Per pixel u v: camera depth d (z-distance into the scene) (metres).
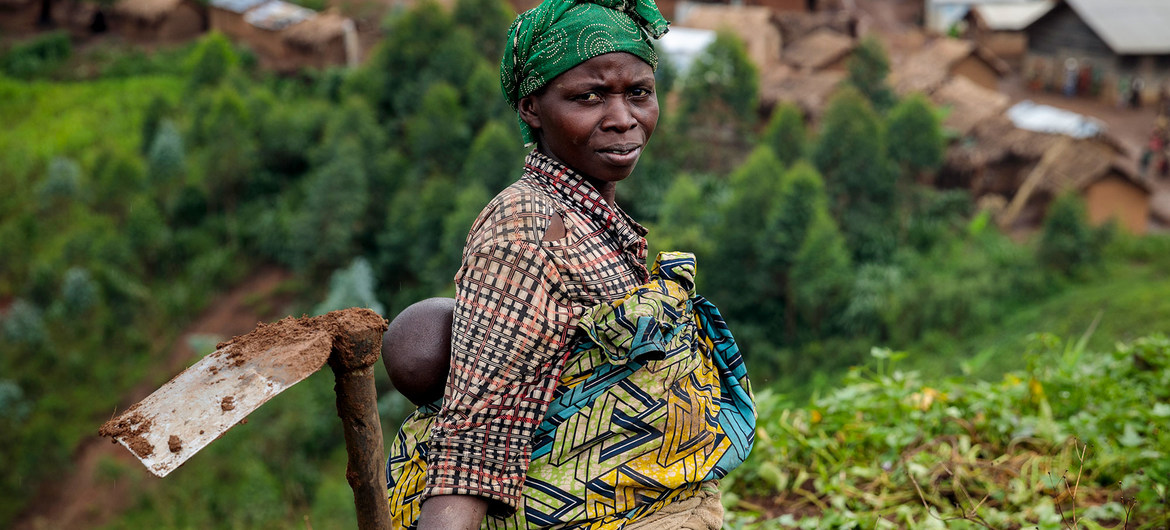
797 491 3.37
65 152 40.66
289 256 35.19
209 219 37.62
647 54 1.67
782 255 28.20
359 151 35.94
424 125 36.69
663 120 34.59
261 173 38.25
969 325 26.45
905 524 3.01
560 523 1.57
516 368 1.52
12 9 51.06
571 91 1.63
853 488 3.20
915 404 3.61
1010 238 30.38
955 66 40.03
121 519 26.86
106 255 34.53
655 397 1.61
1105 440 3.27
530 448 1.54
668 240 29.27
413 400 1.72
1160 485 2.89
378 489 1.46
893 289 27.64
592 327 1.57
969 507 3.01
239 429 26.84
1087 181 30.55
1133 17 40.16
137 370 32.19
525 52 1.67
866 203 30.83
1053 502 2.94
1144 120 39.03
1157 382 3.68
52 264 34.16
